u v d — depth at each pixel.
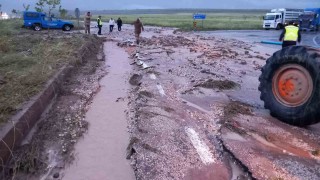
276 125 6.30
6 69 8.66
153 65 12.41
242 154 4.97
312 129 6.21
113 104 7.71
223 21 68.19
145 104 7.35
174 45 20.33
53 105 7.32
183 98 7.98
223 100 7.88
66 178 4.51
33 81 7.61
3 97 6.34
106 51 17.48
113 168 4.77
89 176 4.56
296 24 11.29
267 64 6.85
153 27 46.12
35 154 4.99
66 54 11.84
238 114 6.82
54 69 9.32
